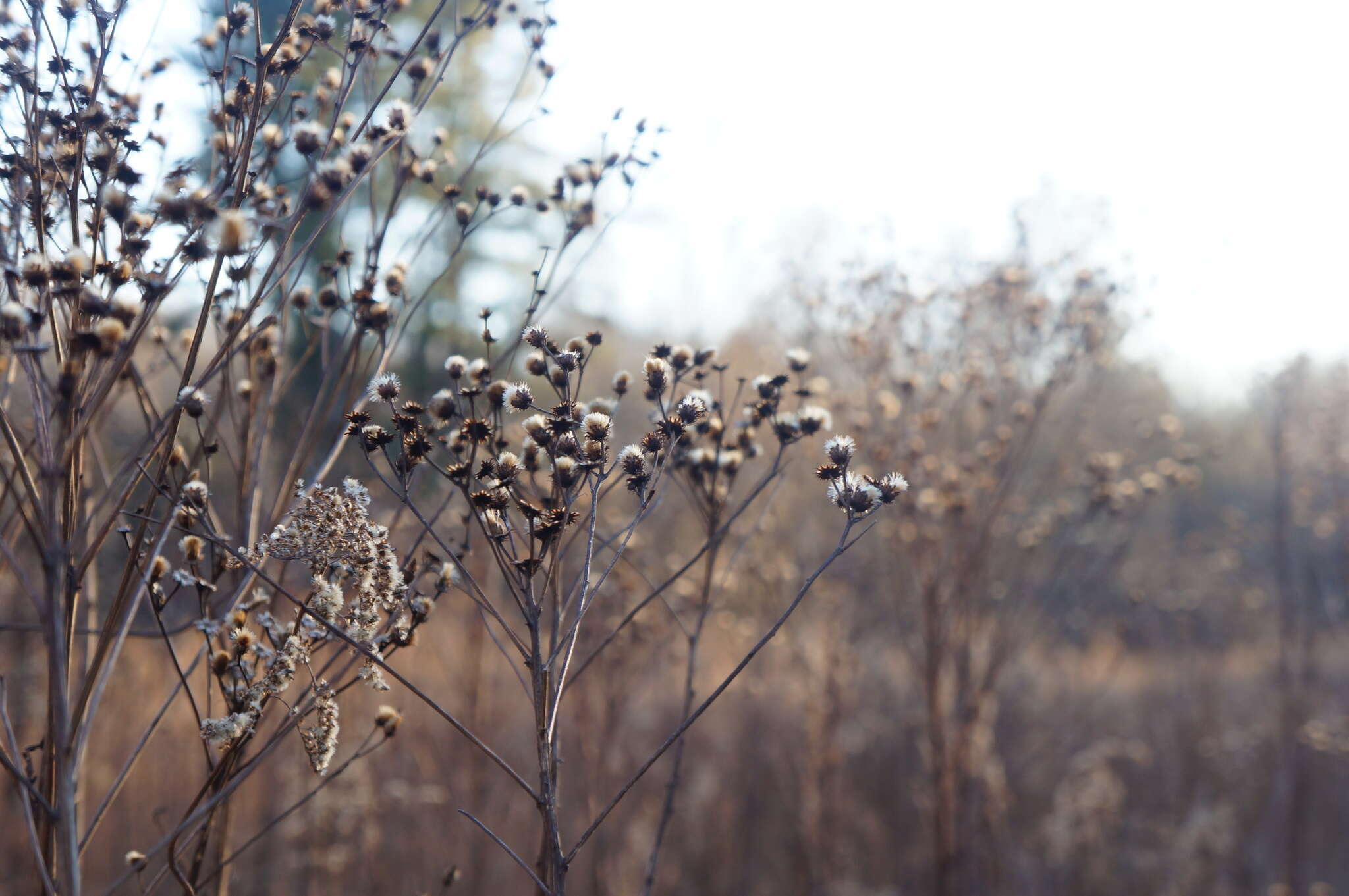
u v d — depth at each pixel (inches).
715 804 209.6
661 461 70.0
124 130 64.6
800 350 86.1
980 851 178.7
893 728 222.1
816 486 192.4
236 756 64.0
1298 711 228.8
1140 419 209.9
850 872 199.9
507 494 66.0
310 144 63.0
